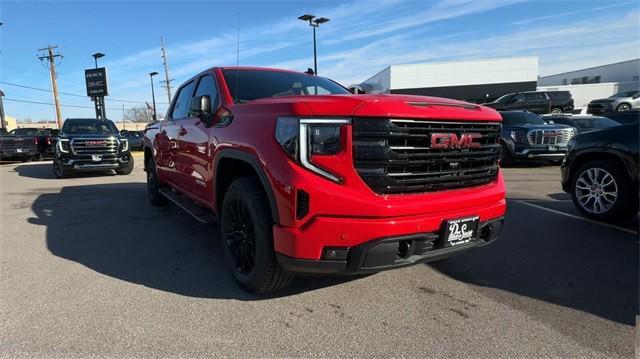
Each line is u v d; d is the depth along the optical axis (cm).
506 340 254
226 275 363
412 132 265
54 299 315
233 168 361
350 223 249
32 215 621
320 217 252
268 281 295
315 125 255
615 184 498
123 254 425
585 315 286
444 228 272
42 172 1367
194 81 480
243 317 285
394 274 362
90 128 1231
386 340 255
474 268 376
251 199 294
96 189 903
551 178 943
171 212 633
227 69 422
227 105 365
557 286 335
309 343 252
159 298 316
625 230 493
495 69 3888
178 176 506
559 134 1097
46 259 411
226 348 247
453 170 288
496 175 327
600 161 518
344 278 352
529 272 365
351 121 252
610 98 2742
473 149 299
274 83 413
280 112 277
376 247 250
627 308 295
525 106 2577
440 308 297
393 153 257
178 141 486
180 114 512
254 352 242
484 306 300
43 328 270
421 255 270
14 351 243
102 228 534
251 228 309
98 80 3177
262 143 285
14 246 457
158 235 498
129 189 901
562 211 594
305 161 257
